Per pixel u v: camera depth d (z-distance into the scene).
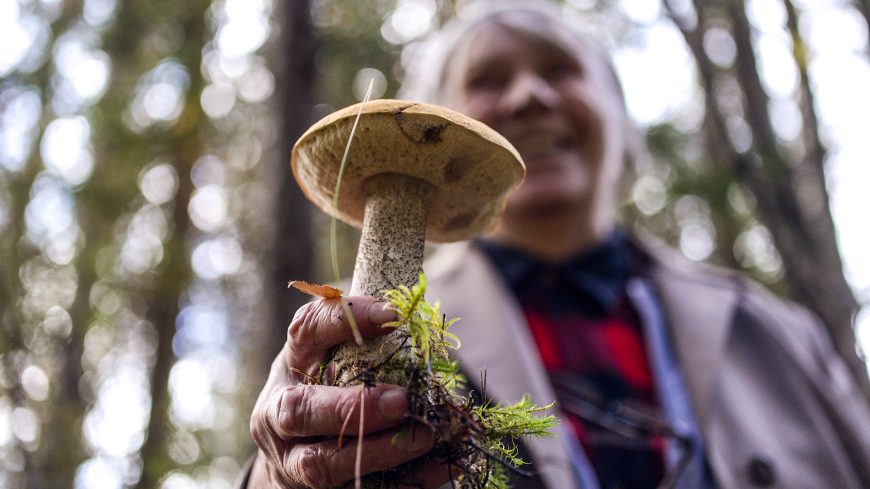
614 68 0.83
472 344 0.54
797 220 1.08
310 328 0.33
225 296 2.45
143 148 1.97
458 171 0.36
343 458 0.31
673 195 1.70
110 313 2.11
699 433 0.53
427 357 0.31
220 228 2.35
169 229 2.19
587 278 0.63
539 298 0.63
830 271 1.06
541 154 0.64
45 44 1.80
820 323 1.04
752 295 0.66
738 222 1.87
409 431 0.30
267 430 0.34
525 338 0.55
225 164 2.22
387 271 0.36
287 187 1.09
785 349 0.61
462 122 0.33
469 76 0.69
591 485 0.49
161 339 2.14
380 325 0.32
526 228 0.66
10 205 1.70
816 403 0.59
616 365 0.58
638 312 0.63
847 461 0.57
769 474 0.52
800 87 1.17
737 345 0.61
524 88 0.64
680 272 0.68
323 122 0.35
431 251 1.02
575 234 0.66
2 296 1.57
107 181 1.95
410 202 0.37
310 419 0.31
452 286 0.63
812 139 1.16
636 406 0.55
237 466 2.27
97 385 2.14
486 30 0.69
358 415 0.30
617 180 0.80
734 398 0.56
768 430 0.56
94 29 1.84
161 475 1.92
